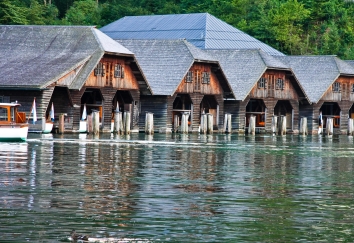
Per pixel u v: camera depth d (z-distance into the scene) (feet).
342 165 247.70
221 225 137.28
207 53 465.06
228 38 609.42
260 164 243.40
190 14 638.94
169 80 436.35
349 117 564.30
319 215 148.15
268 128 488.85
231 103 472.44
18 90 372.79
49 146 289.53
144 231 131.23
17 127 304.30
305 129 485.15
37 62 391.45
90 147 291.79
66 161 231.91
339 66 526.16
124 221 138.10
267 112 488.85
